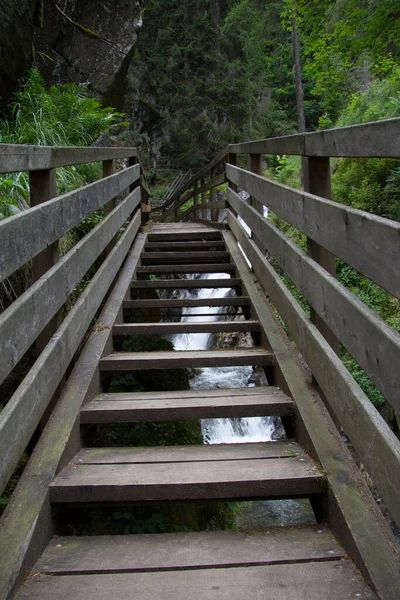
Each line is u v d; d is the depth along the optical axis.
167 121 27.16
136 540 1.84
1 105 6.12
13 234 1.82
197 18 28.47
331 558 1.67
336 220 2.03
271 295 3.51
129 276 4.65
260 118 29.91
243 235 4.94
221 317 9.95
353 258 1.82
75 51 10.35
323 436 2.22
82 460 2.24
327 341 2.58
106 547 1.79
